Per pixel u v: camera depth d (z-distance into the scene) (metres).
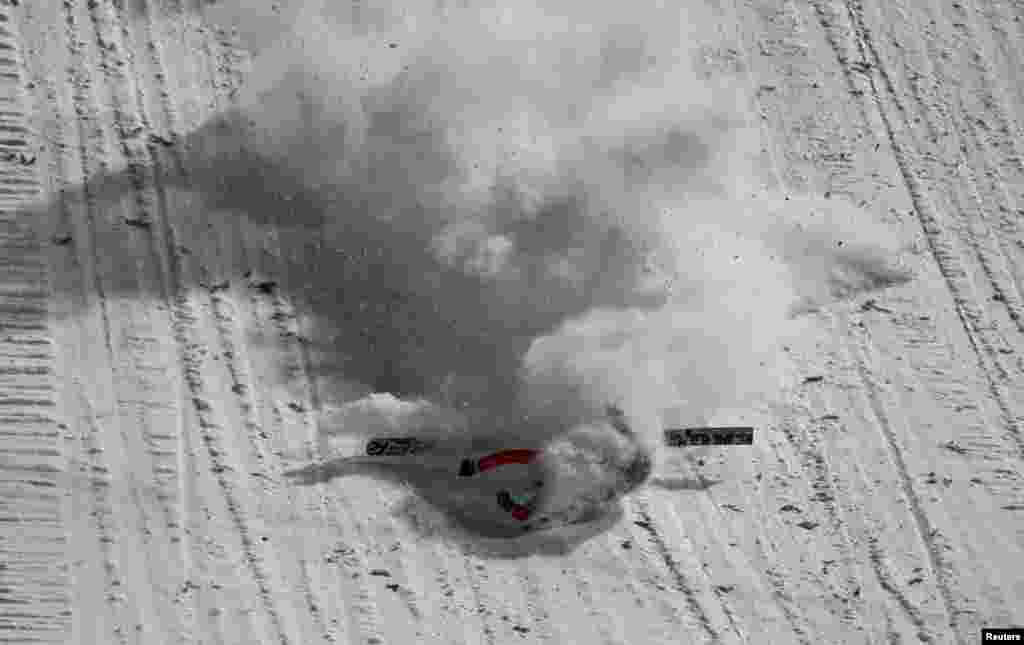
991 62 49.09
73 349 37.19
